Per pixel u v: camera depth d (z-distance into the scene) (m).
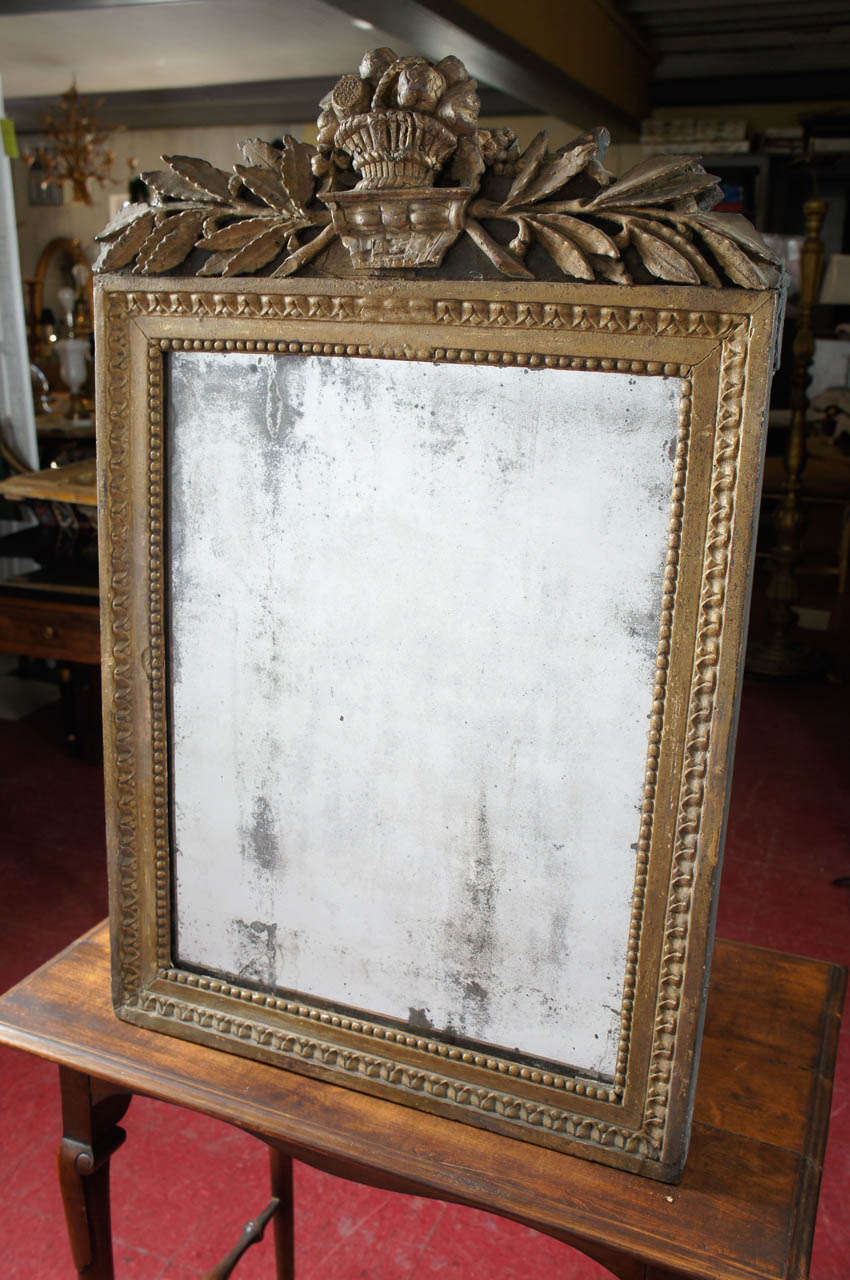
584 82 5.53
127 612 1.01
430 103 0.80
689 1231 0.86
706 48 6.73
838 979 1.20
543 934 0.92
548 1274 1.70
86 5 4.25
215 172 0.91
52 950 2.52
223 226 0.91
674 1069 0.89
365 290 0.85
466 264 0.83
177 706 1.03
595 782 0.88
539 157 0.80
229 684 1.00
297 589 0.94
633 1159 0.91
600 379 0.81
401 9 3.47
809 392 6.47
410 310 0.84
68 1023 1.10
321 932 1.01
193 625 1.00
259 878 1.03
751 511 0.78
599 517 0.83
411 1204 1.85
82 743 3.60
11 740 3.76
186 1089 1.01
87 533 3.53
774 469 5.70
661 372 0.79
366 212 0.84
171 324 0.94
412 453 0.87
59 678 3.79
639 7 5.90
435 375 0.85
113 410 0.97
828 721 4.02
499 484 0.85
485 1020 0.96
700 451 0.79
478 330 0.83
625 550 0.82
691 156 0.76
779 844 3.11
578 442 0.82
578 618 0.85
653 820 0.86
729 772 0.83
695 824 0.85
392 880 0.97
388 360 0.87
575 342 0.80
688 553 0.80
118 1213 1.80
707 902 0.85
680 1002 0.88
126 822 1.06
